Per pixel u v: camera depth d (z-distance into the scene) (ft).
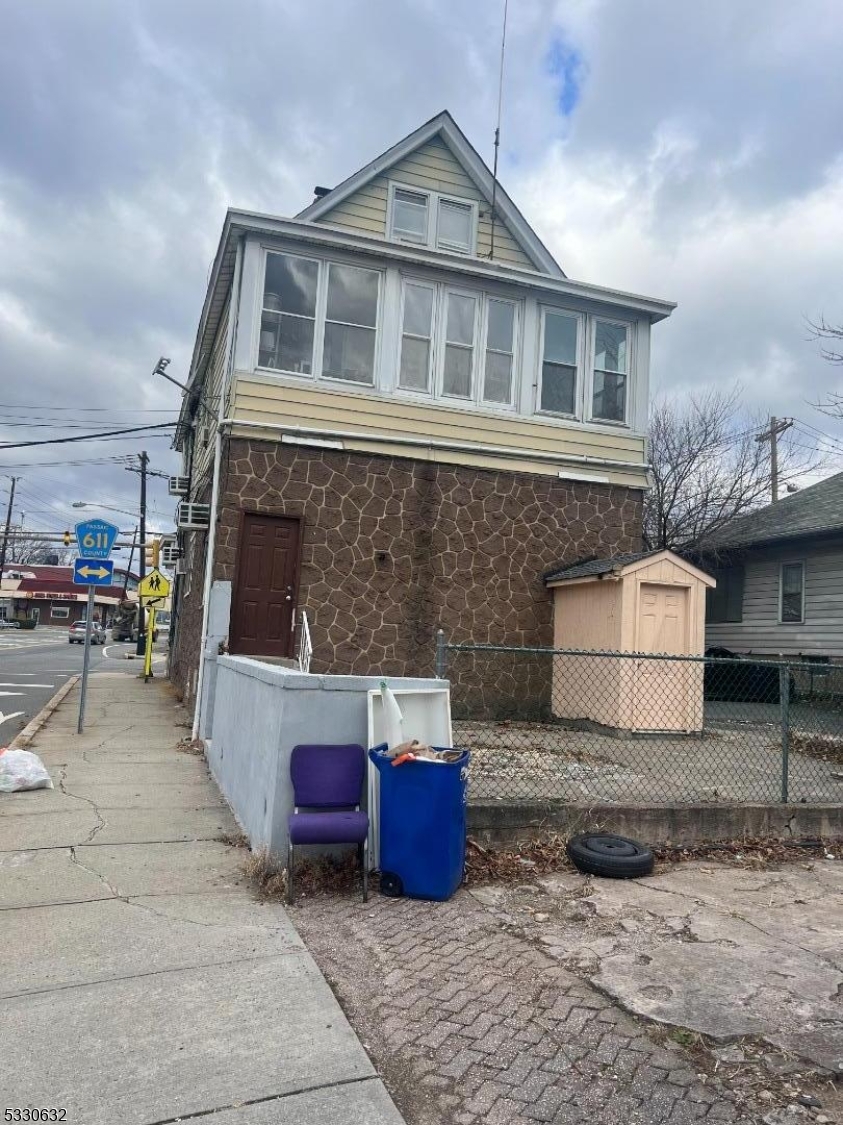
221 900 15.20
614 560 37.17
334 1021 10.74
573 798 20.79
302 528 36.22
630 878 17.26
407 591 37.58
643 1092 9.40
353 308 38.50
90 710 44.86
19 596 252.21
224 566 35.04
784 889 17.03
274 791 16.43
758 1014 11.25
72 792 23.53
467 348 40.32
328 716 17.03
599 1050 10.26
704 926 14.56
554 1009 11.30
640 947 13.52
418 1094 9.27
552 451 40.88
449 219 43.86
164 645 179.42
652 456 69.67
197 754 30.60
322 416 37.06
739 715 44.50
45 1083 9.15
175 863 17.25
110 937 13.29
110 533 36.11
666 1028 10.84
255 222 36.11
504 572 39.24
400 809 15.76
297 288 37.68
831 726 37.29
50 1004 10.99
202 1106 8.82
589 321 42.42
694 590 35.81
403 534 37.78
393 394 38.40
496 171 44.62
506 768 25.02
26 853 17.63
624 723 33.86
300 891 15.66
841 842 20.81
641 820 19.65
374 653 36.73
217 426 37.11
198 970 12.16
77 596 257.34
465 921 14.55
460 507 38.86
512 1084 9.49
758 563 57.21
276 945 13.17
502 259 44.39
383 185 42.37
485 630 38.58
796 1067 9.98
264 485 35.86
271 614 35.50
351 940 13.56
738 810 20.36
